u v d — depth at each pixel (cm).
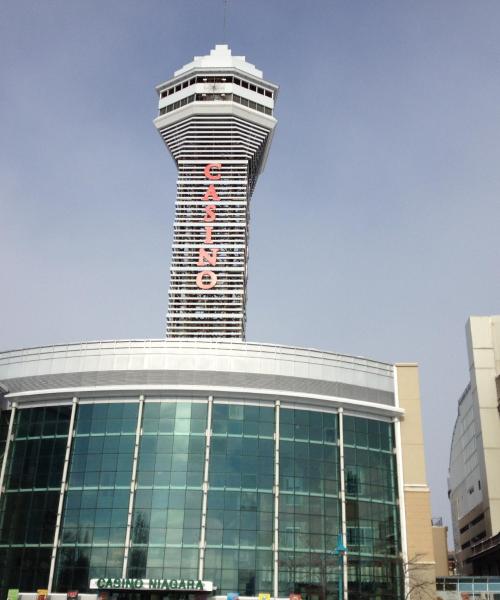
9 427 7650
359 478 7581
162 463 7181
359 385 8075
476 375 11925
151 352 7762
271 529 7012
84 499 7088
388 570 7275
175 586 6538
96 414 7481
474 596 8338
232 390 7494
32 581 6856
